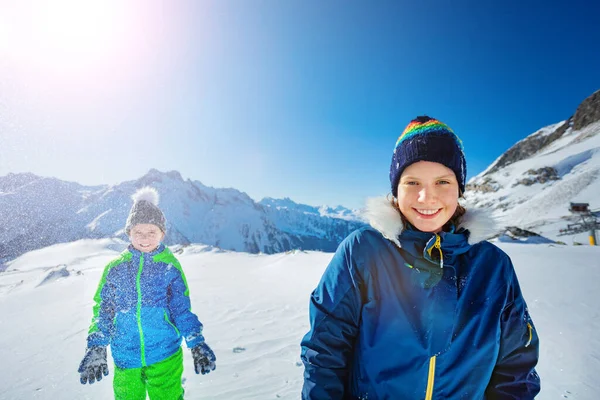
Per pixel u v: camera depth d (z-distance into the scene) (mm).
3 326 5543
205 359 2266
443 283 1160
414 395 1124
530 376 1263
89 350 2092
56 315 6305
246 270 14562
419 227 1201
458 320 1150
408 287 1167
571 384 2977
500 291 1222
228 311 6117
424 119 1282
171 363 2322
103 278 2301
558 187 62219
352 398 1210
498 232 1191
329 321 1214
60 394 3035
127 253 2385
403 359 1134
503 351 1278
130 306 2250
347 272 1248
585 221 37531
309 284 9281
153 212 2416
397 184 1330
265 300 7133
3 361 3859
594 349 3684
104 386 3188
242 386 3115
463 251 1217
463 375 1134
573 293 6156
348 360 1230
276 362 3676
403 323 1136
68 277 15188
